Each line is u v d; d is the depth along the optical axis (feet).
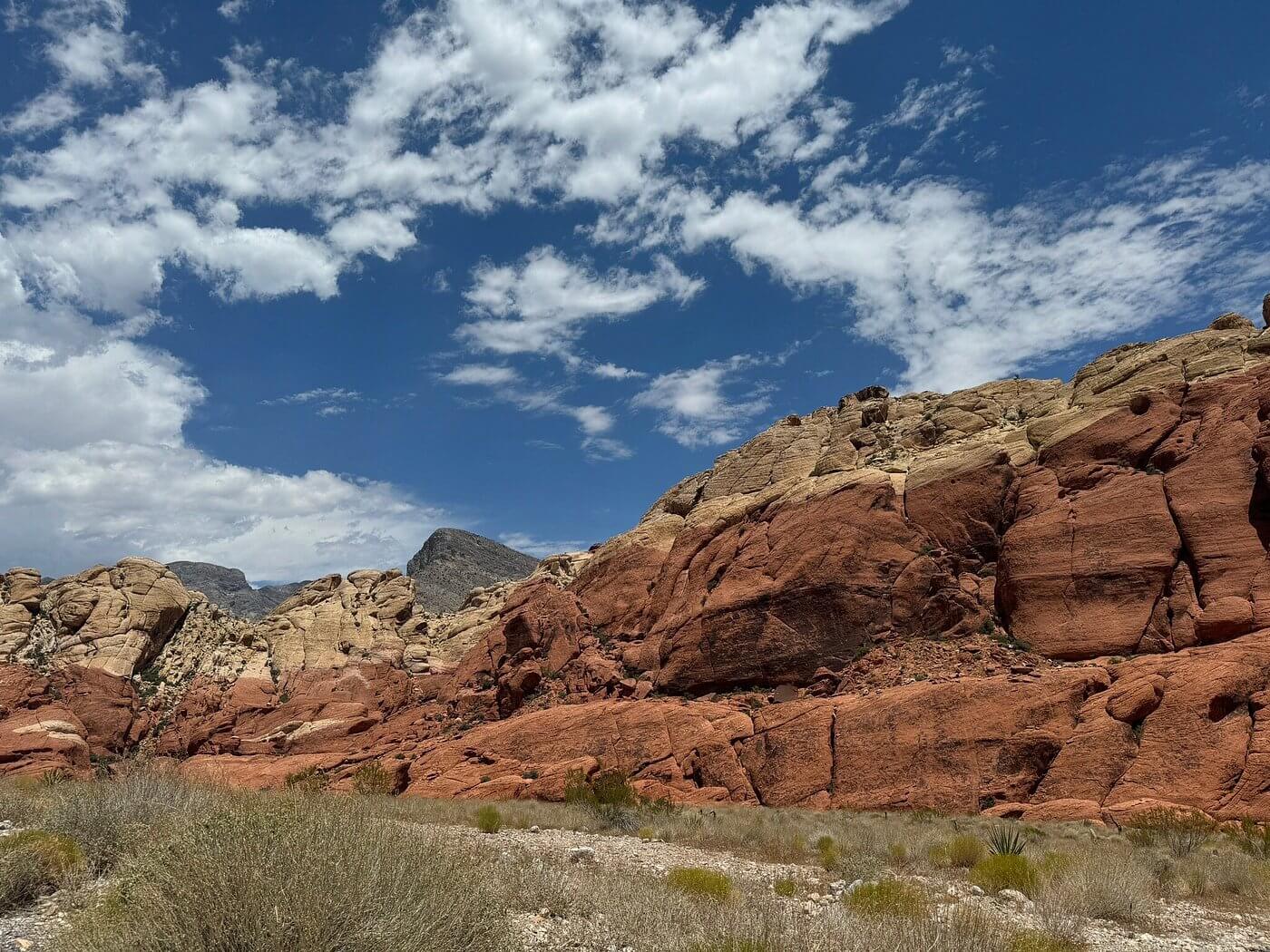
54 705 186.29
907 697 117.19
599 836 79.56
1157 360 148.77
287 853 22.54
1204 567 116.67
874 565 148.25
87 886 32.63
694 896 40.60
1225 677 98.68
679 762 133.08
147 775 44.73
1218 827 82.64
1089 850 65.77
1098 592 124.77
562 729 151.12
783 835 78.28
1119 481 133.18
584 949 30.50
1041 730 105.91
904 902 37.60
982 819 93.56
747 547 169.78
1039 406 169.17
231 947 20.76
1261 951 39.65
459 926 24.68
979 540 145.79
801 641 146.72
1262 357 134.00
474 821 85.56
